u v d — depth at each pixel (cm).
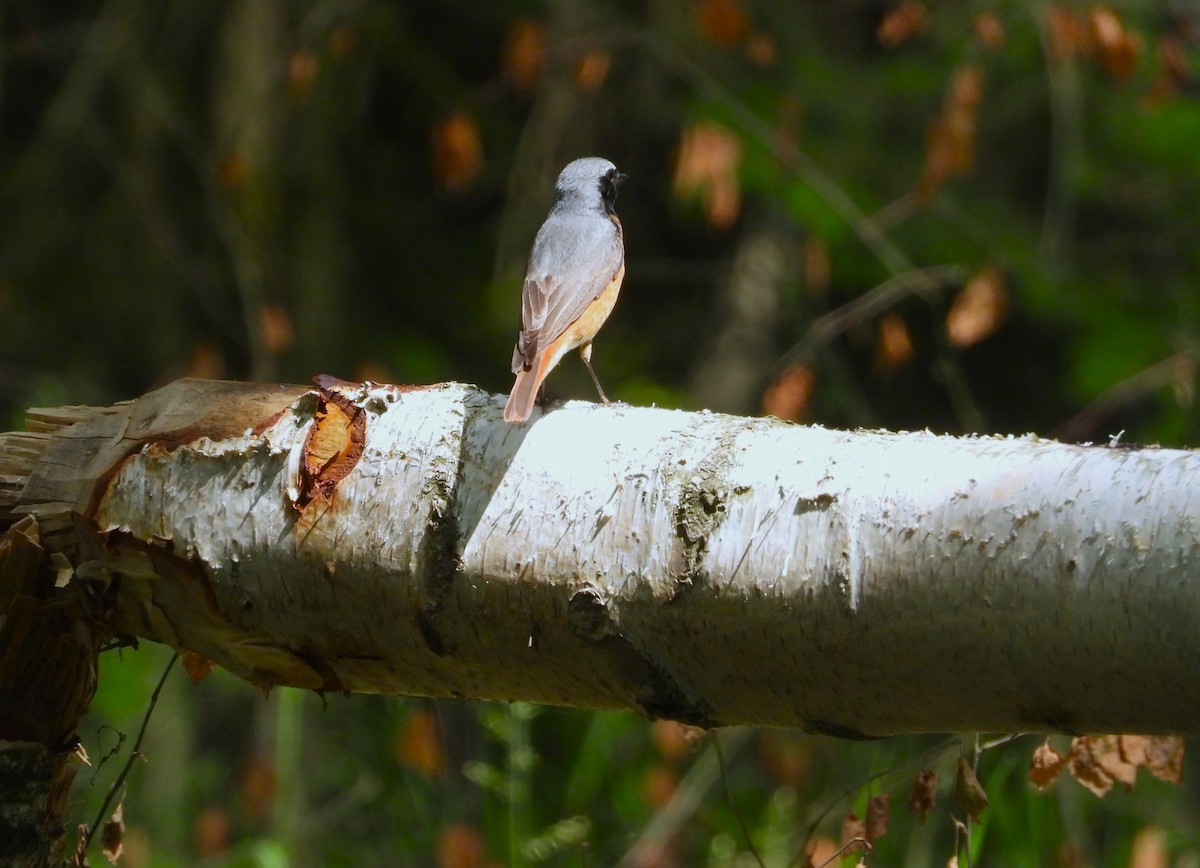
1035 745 898
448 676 540
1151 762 600
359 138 1744
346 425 532
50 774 556
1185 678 412
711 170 1209
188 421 544
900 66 1602
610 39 1480
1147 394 1518
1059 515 429
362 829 1146
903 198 1431
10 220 1617
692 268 1792
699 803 1102
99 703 1174
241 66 1593
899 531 454
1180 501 411
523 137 1609
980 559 439
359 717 1221
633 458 501
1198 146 1505
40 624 545
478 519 510
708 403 1723
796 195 1509
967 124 1225
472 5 1745
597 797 1088
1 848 541
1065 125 1471
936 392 1716
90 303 1602
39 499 544
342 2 1545
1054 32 1280
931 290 1312
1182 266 1549
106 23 1609
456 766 1155
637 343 1786
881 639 458
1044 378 1688
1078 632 425
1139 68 1477
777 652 477
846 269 1562
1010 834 834
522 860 884
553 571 499
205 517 534
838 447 480
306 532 525
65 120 1599
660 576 486
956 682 454
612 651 498
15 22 1730
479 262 1767
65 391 1534
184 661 632
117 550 540
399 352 1670
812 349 1350
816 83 1605
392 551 517
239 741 1329
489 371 1708
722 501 483
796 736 1154
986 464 450
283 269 1623
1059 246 1516
